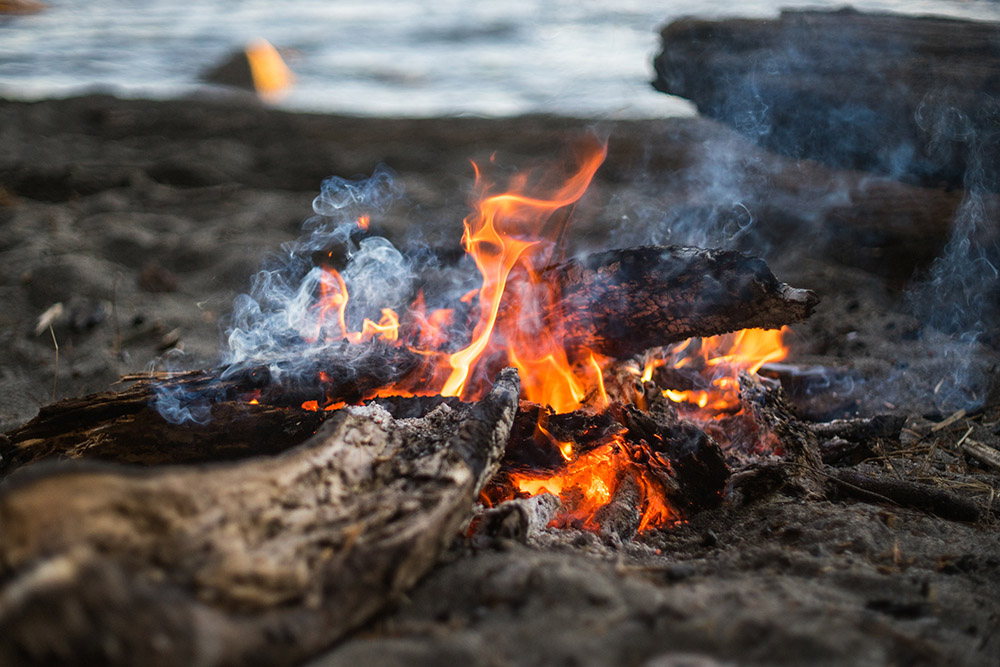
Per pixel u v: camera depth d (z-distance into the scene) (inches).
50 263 90.0
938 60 90.9
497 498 57.2
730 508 57.6
